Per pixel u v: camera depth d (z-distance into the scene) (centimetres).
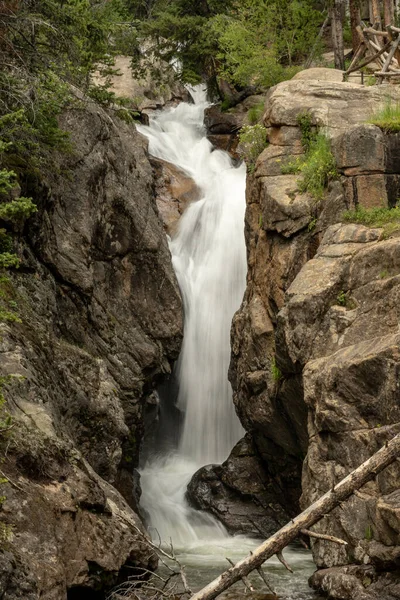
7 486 923
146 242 1673
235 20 2505
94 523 1006
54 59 1474
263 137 1706
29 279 1341
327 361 1149
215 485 1611
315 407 1145
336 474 1098
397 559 965
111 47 1614
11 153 1389
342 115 1600
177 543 1505
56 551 916
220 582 845
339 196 1415
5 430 927
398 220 1300
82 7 1455
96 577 977
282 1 2381
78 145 1579
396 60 1986
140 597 984
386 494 1013
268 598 1081
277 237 1502
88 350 1495
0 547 859
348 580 1016
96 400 1325
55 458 1001
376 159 1389
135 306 1652
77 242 1506
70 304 1475
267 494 1574
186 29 2541
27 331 1225
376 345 1096
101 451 1332
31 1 1437
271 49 2388
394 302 1137
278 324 1270
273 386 1450
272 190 1519
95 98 1623
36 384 1112
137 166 1761
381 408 1063
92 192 1576
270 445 1552
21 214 1075
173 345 1695
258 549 848
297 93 1672
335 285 1224
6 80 1361
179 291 1742
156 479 1716
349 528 1058
